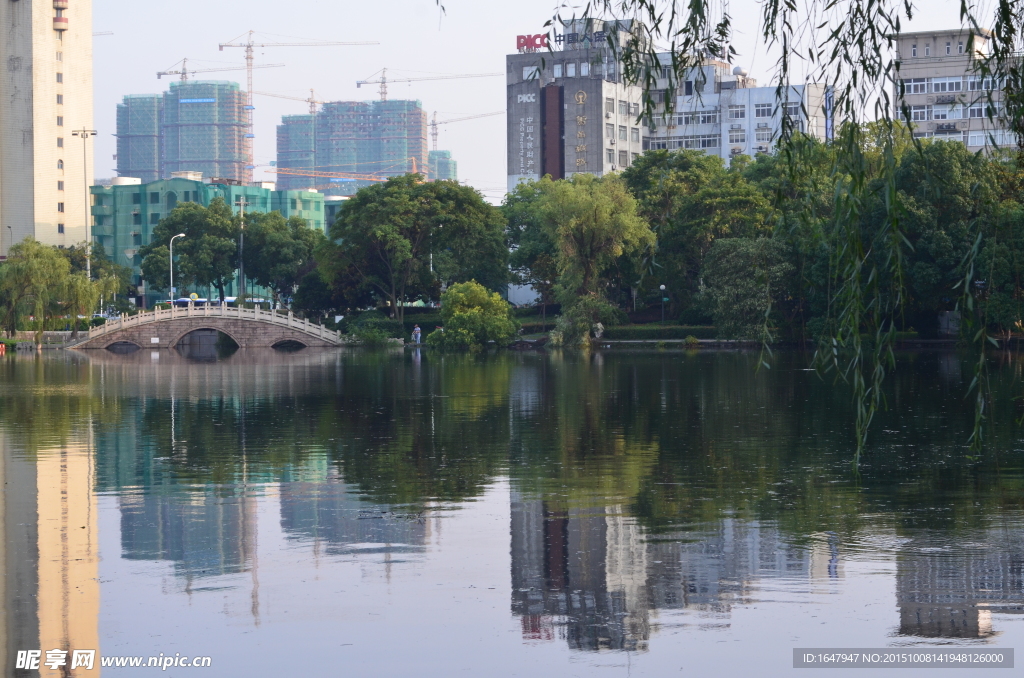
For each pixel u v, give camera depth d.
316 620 11.69
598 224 86.94
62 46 153.12
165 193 175.62
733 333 81.19
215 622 11.66
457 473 21.52
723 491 19.08
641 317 105.44
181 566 13.99
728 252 82.81
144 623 11.67
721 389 42.88
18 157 149.38
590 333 91.19
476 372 57.75
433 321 110.19
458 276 113.44
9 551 14.91
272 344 98.56
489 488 19.67
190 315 97.00
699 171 105.00
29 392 44.69
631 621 11.49
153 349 97.12
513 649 10.73
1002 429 27.81
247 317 97.50
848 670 10.05
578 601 12.23
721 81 165.62
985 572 13.16
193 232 135.00
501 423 30.94
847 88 9.74
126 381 52.12
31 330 96.19
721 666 10.20
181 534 15.89
